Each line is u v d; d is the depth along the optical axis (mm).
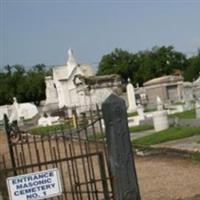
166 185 13023
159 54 123188
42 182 8094
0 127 59688
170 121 29766
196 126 25906
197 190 11938
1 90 120625
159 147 20594
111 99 8594
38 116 65000
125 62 126688
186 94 68250
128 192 8562
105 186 8727
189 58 125688
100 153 8695
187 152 18266
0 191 9953
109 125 8578
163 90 69500
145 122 34062
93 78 60812
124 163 8562
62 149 22016
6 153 25047
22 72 131000
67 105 63594
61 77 64875
